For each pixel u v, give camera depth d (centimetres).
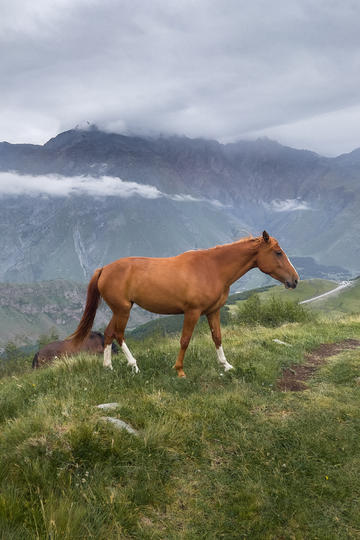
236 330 1384
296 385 712
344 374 755
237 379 685
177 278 688
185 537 310
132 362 721
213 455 429
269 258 738
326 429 498
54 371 730
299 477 402
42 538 274
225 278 726
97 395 558
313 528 332
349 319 1631
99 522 303
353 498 373
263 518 338
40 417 443
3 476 341
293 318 1661
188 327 704
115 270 712
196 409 524
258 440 461
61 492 330
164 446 419
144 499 343
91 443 388
